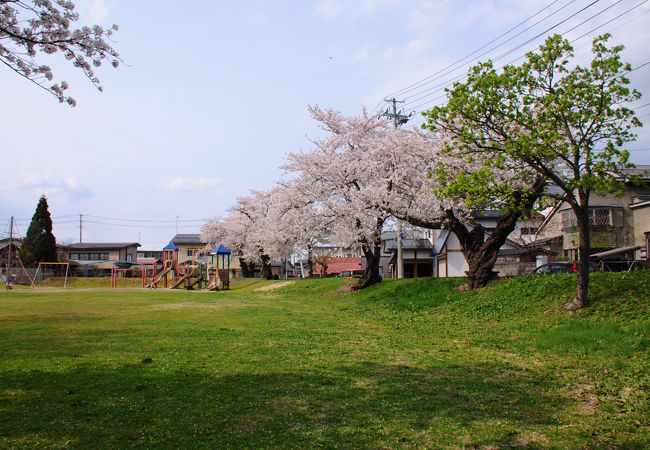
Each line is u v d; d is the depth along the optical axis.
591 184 10.38
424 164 20.30
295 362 8.28
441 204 17.84
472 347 10.34
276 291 30.58
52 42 7.08
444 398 6.24
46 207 53.62
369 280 24.89
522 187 15.70
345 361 8.55
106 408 5.35
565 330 10.48
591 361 8.22
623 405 5.91
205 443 4.43
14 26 7.20
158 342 9.91
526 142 10.68
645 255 26.48
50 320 13.84
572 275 14.52
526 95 11.31
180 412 5.31
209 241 58.03
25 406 5.34
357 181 24.47
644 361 7.67
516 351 9.68
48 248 53.16
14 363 7.54
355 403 5.92
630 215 27.89
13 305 19.44
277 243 31.17
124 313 16.30
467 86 11.66
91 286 50.12
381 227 23.80
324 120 25.66
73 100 8.08
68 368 7.24
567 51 10.78
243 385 6.58
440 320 14.63
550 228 33.69
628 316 10.35
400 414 5.53
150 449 4.23
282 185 28.97
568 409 5.82
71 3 7.56
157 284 44.31
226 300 23.72
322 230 26.17
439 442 4.68
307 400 5.99
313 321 15.05
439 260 35.97
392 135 21.94
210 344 9.84
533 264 27.42
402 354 9.41
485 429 5.07
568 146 11.20
